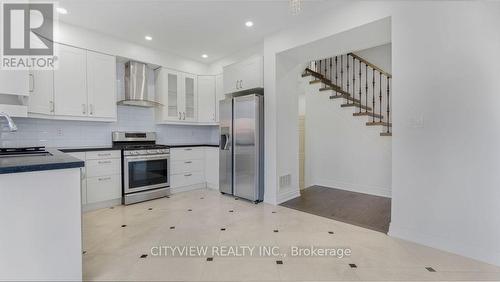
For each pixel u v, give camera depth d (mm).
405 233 2332
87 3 2643
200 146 4531
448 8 2053
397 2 2307
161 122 4215
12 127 1833
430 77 2148
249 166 3627
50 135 3277
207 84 4699
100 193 3268
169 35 3510
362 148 4262
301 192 4242
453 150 2061
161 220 2852
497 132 1887
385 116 4613
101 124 3764
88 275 1745
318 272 1803
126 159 3459
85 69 3283
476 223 1975
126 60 3816
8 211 1336
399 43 2305
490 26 1888
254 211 3199
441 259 1970
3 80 1965
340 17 2713
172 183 4098
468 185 2002
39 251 1429
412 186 2275
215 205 3467
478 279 1708
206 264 1909
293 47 3201
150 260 1962
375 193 4109
